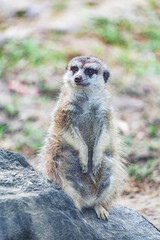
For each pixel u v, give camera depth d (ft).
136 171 33.76
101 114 22.61
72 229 16.49
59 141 21.72
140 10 56.65
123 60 47.39
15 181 17.28
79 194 21.26
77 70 23.54
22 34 50.70
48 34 50.60
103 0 58.18
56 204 16.70
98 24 52.60
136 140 37.27
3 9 56.65
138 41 51.83
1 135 37.24
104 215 20.79
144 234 20.30
